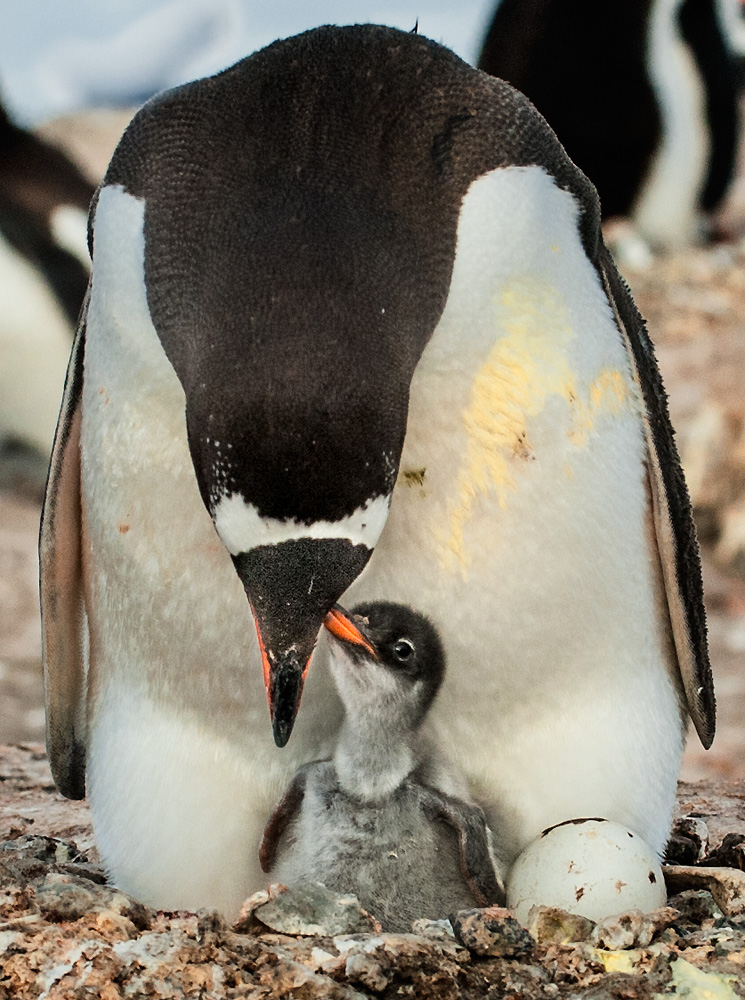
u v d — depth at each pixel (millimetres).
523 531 8898
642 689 9547
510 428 8711
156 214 8633
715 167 37906
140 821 9672
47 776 13773
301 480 7684
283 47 9102
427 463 8758
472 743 9430
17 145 28312
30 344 27234
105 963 8039
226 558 8977
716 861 10234
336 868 9016
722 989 8164
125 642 9492
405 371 8047
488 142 8781
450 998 8117
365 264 8117
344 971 8133
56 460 9820
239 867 9625
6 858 10000
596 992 8117
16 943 8227
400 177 8547
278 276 7996
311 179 8477
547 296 8719
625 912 8688
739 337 28672
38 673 20578
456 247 8500
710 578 24688
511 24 37156
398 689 8891
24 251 27188
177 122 8875
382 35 9102
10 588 22719
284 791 9242
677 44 36656
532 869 9023
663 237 38250
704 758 18219
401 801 8977
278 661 7875
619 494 9148
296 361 7727
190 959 8141
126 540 9141
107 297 8789
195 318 8227
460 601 9047
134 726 9602
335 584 7883
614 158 37344
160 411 8711
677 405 26266
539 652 9156
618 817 9508
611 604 9219
